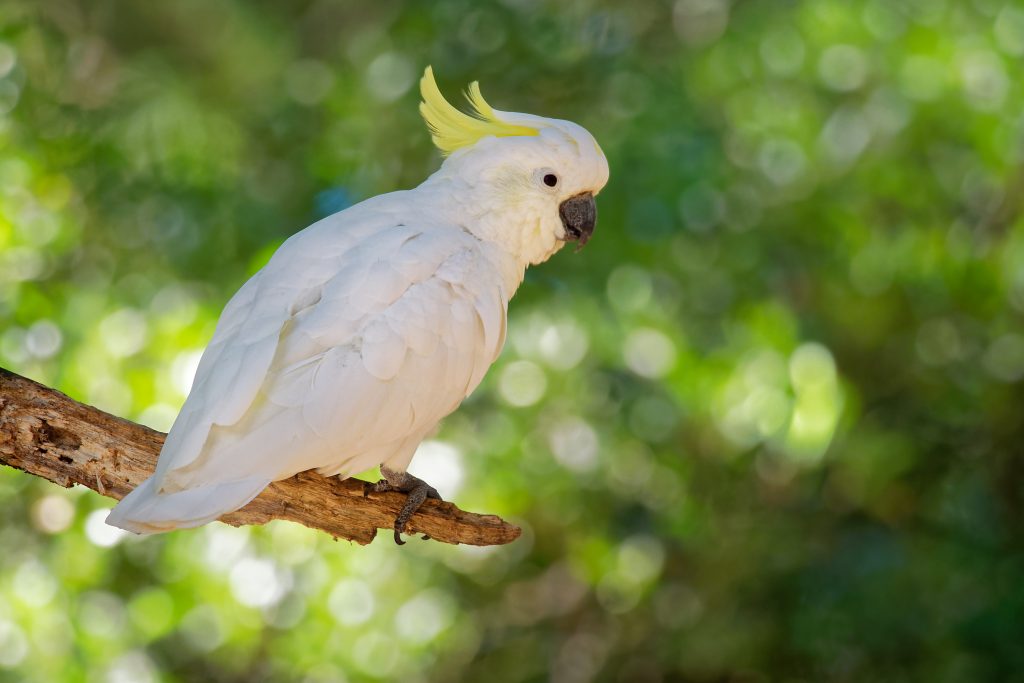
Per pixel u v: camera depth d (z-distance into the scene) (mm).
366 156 13797
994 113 14047
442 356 6871
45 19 13977
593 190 7965
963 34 14258
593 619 15203
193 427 6211
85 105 14000
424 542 13578
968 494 14500
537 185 7703
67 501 11148
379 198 7531
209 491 6129
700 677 14734
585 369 13164
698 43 14758
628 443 13438
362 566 12250
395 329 6684
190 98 14984
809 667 14031
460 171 7715
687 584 14688
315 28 16500
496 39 13914
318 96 14844
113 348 11203
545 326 12680
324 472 6848
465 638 14492
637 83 13836
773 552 14047
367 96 14141
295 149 14477
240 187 13719
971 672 12773
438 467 12164
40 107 12922
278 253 7039
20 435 6559
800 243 14234
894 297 14586
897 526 14469
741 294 13445
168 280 12789
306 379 6453
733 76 14312
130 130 14188
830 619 13305
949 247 14430
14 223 11273
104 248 12922
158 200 13281
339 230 7074
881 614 13180
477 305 7109
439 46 13906
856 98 14492
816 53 14219
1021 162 14469
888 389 14922
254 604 11461
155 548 11602
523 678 14750
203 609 11680
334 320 6613
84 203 12945
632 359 12930
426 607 13117
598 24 14422
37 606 10758
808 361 12555
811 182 14266
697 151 13133
